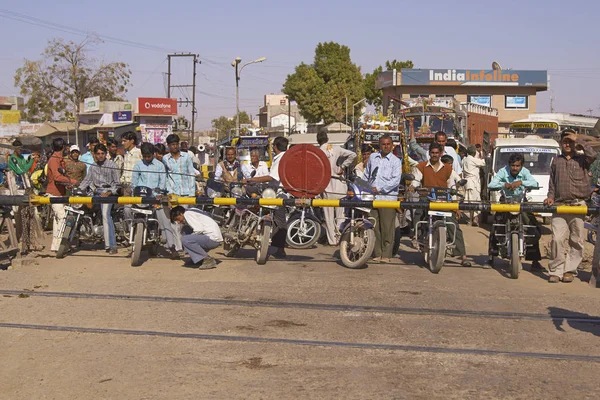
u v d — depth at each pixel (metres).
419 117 26.30
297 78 72.88
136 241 10.17
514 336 6.57
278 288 8.66
